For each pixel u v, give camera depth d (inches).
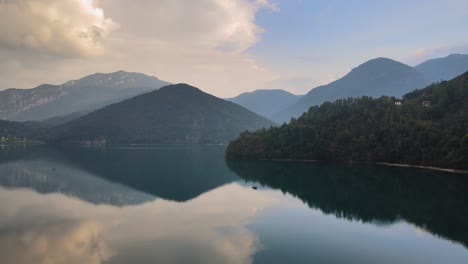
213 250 2962.6
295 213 4232.3
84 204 4660.4
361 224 3767.2
